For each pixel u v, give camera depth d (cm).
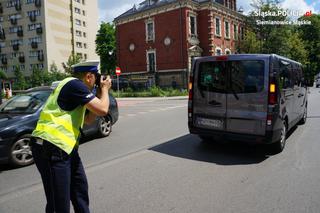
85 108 304
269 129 608
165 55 3716
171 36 3638
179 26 3556
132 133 952
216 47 3794
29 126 631
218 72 663
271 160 610
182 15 3528
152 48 3841
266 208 391
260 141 617
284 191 446
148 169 562
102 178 517
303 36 5975
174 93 3112
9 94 3331
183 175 524
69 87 283
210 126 681
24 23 6356
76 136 291
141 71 3991
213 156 648
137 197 432
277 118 619
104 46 5581
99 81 301
